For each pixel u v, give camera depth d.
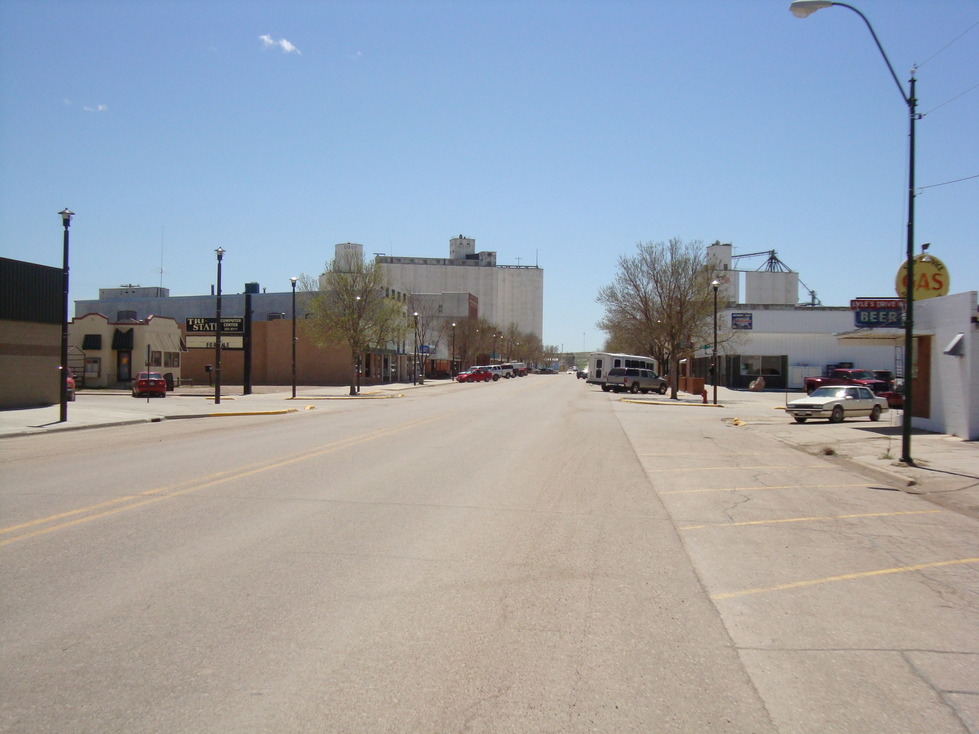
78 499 10.44
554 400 45.06
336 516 9.58
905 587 7.17
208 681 4.61
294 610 5.93
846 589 7.06
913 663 5.25
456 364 113.44
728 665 5.12
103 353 55.28
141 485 11.70
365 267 55.88
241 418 28.70
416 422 26.16
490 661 5.04
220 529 8.69
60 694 4.41
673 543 8.73
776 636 5.73
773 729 4.21
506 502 10.92
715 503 11.59
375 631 5.52
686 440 22.05
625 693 4.61
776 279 90.12
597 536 8.95
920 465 15.95
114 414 27.55
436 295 120.75
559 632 5.64
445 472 13.79
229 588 6.46
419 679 4.71
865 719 4.37
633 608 6.29
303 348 70.25
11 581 6.54
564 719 4.25
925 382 23.55
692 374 83.81
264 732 4.01
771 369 63.88
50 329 31.52
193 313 87.62
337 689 4.54
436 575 7.04
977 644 5.65
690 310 53.78
